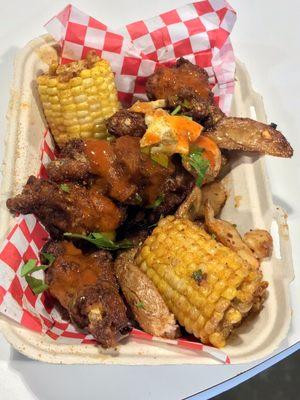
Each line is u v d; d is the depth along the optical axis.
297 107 0.34
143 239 0.24
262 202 0.24
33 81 0.25
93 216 0.23
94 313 0.20
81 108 0.25
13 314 0.20
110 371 0.24
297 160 0.32
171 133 0.23
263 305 0.22
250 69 0.35
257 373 0.23
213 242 0.22
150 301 0.21
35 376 0.23
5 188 0.23
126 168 0.23
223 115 0.26
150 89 0.26
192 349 0.20
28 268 0.21
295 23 0.38
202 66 0.28
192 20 0.27
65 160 0.23
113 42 0.26
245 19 0.37
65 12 0.25
